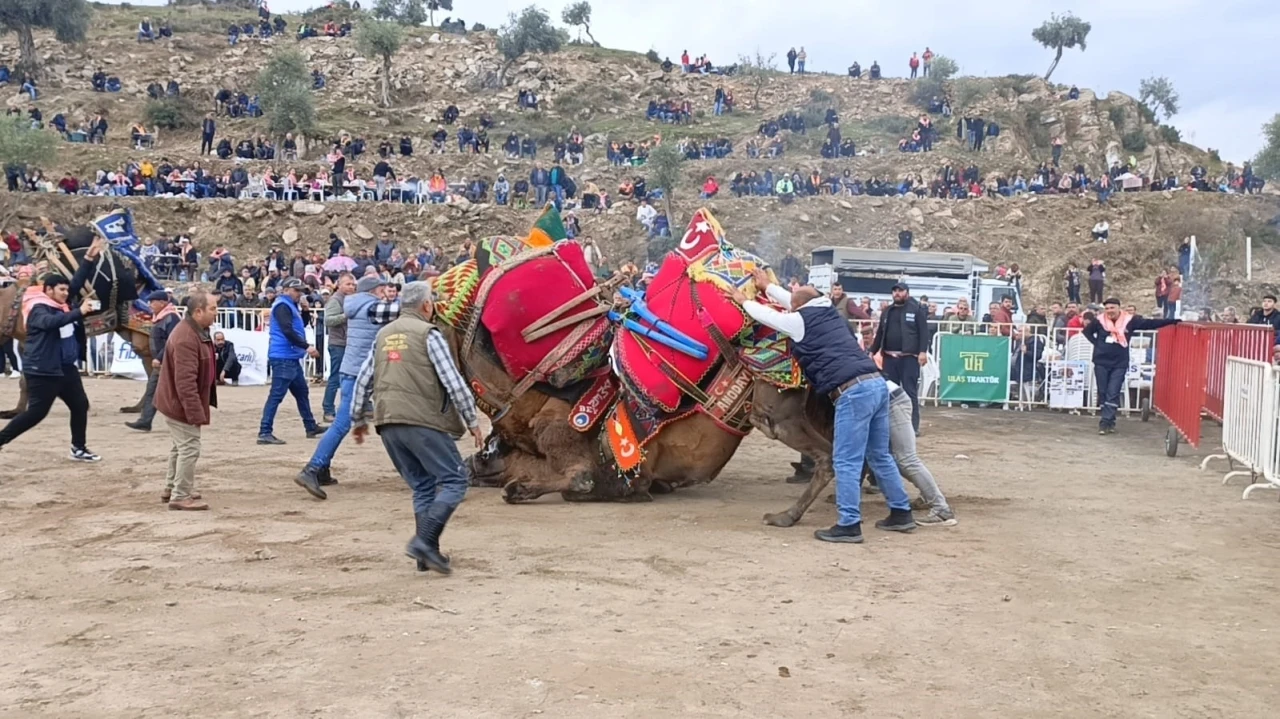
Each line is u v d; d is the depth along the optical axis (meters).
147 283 13.25
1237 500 9.32
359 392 6.65
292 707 4.28
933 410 17.19
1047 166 50.34
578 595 5.93
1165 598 6.11
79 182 40.44
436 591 5.98
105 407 15.39
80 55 61.97
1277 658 5.09
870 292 26.28
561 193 43.34
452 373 6.29
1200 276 40.09
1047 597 6.08
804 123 58.84
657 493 9.17
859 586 6.23
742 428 8.34
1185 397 12.39
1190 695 4.61
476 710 4.27
